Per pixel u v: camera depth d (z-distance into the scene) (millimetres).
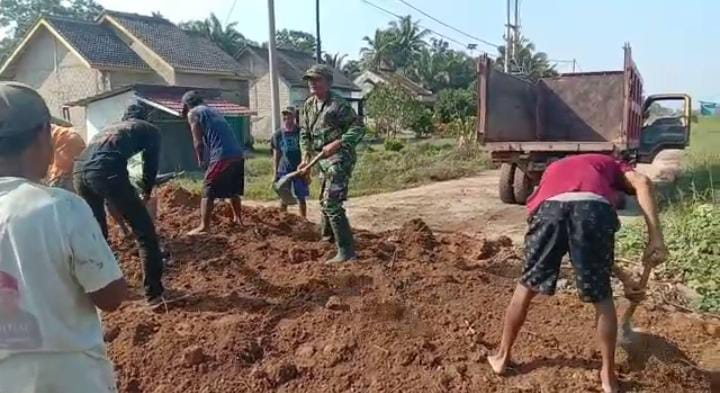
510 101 12305
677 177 14633
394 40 76812
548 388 3684
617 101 13227
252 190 14961
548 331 4402
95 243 2139
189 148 24016
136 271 5695
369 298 4789
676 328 4738
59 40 31922
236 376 3955
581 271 3516
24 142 2109
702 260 6250
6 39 64688
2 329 2055
